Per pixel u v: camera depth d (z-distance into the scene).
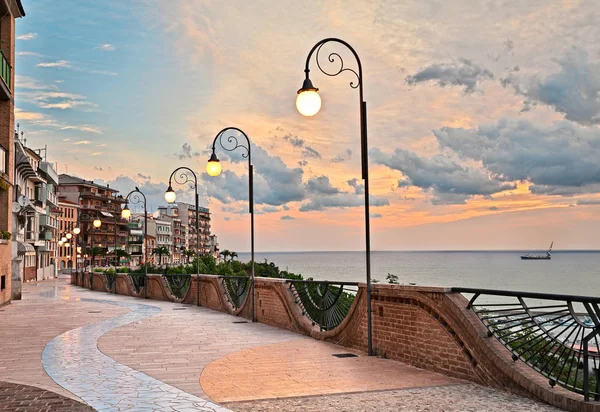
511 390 7.36
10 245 25.80
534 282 104.06
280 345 12.16
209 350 11.48
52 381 8.50
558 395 6.56
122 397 7.45
